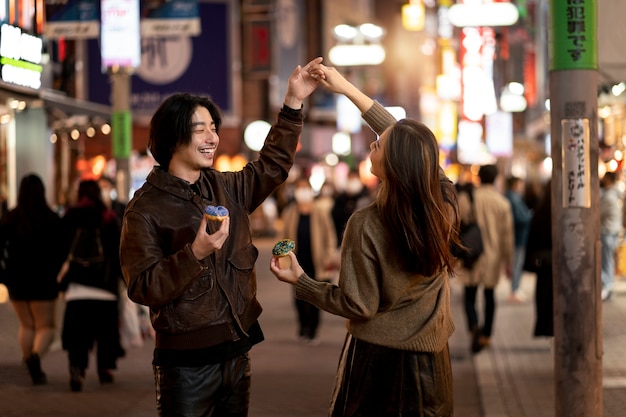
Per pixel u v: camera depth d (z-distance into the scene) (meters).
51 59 26.67
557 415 6.76
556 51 6.61
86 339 11.39
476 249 13.58
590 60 6.57
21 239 11.48
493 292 13.87
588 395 6.69
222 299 5.36
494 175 13.82
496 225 13.80
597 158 6.64
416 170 5.11
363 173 52.12
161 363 5.33
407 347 5.23
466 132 39.97
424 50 79.50
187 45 34.78
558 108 6.61
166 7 20.52
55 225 11.52
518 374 12.38
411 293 5.23
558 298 6.69
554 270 6.71
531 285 24.31
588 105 6.57
